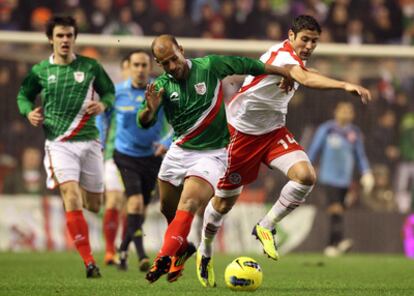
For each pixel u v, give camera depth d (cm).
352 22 7588
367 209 6141
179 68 2612
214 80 2684
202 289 2808
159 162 4031
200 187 2619
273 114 3083
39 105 5728
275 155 3098
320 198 5956
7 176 5916
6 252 5316
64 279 3222
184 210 2586
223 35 7375
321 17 7544
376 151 6259
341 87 2553
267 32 7400
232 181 3059
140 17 7306
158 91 2578
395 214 5834
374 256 5478
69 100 3391
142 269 3762
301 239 5759
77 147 3397
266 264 4434
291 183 3042
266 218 3128
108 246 4178
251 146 3112
